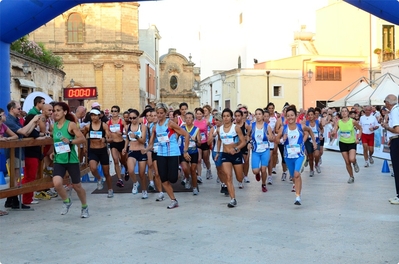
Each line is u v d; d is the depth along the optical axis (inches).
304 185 468.4
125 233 281.6
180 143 426.3
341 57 1626.5
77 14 1760.6
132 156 420.2
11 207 363.9
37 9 490.6
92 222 314.2
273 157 557.3
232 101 1679.4
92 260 229.0
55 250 247.9
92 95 773.3
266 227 291.0
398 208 346.6
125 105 1774.1
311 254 233.1
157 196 418.6
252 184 483.8
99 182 458.0
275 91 1647.4
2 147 334.3
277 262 221.6
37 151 382.9
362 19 1648.6
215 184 491.5
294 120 362.3
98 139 413.4
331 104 1150.3
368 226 290.2
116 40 1769.2
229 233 277.1
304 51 1860.2
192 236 271.4
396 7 490.3
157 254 236.7
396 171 366.6
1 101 513.7
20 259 233.1
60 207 370.3
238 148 360.8
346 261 221.8
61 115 315.6
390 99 370.6
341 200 381.7
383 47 1595.7
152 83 2405.3
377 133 733.9
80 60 1750.7
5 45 515.5
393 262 220.1
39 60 1139.9
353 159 473.1
